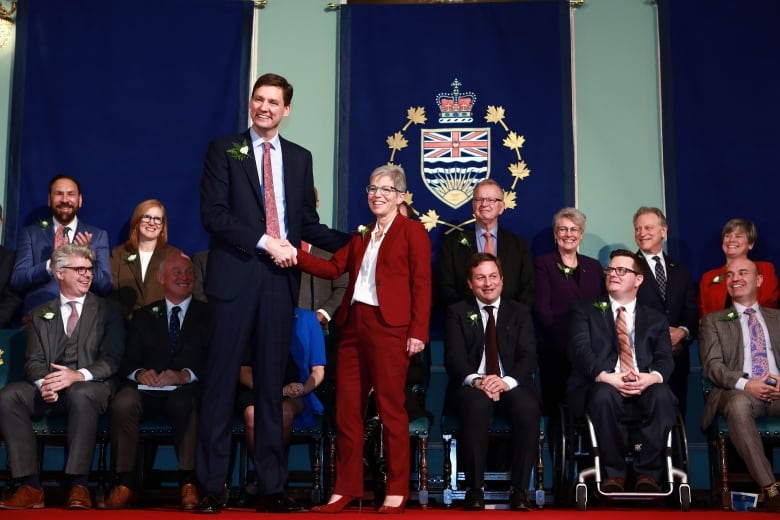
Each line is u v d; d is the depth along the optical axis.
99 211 6.48
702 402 6.28
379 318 4.21
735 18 6.50
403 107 6.58
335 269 4.27
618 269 5.25
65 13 6.62
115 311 5.20
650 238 5.84
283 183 4.16
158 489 5.12
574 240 5.85
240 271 4.01
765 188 6.36
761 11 6.50
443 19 6.64
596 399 4.88
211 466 3.96
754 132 6.41
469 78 6.58
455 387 5.17
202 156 6.56
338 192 6.49
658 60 6.62
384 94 6.59
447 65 6.60
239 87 6.61
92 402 4.74
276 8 6.79
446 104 6.57
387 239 4.29
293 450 6.21
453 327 5.25
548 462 6.06
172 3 6.65
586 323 5.27
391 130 6.56
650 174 6.54
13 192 6.45
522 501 4.71
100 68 6.59
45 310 5.11
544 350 5.70
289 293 4.10
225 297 3.99
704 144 6.43
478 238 5.96
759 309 5.43
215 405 3.97
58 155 6.51
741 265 5.46
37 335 5.06
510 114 6.53
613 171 6.56
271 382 4.04
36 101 6.54
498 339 5.19
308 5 6.79
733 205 6.37
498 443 5.48
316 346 5.06
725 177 6.39
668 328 5.23
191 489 4.58
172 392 4.89
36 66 6.57
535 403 4.89
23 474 4.73
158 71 6.60
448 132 6.54
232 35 6.66
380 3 6.69
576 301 5.37
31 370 4.96
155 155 6.54
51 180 6.40
